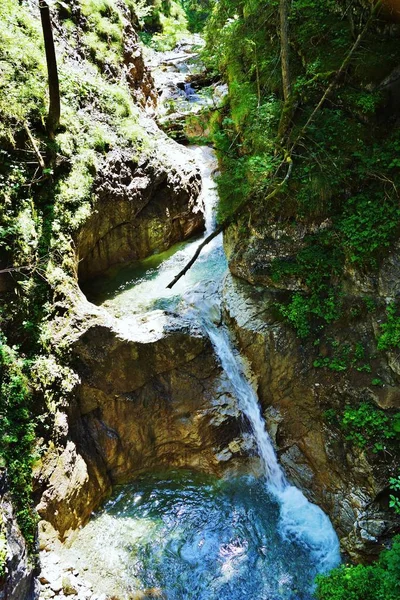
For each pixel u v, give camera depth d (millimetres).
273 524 7910
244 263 8844
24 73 9438
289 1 9203
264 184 8109
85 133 10398
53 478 7309
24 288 7746
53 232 8742
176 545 7660
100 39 12859
